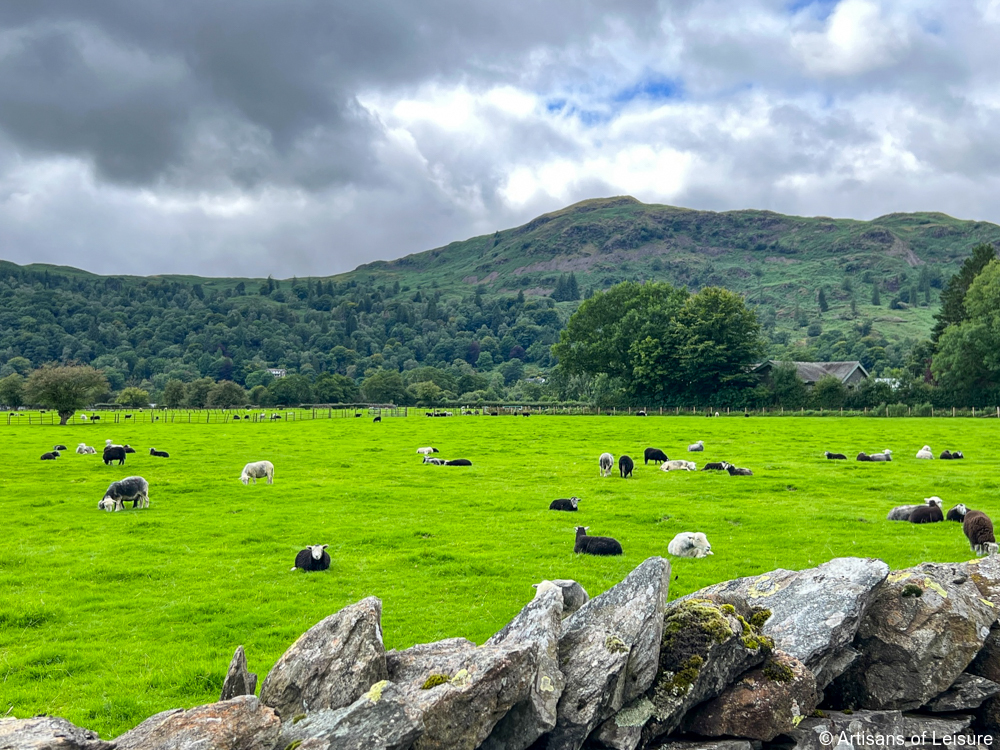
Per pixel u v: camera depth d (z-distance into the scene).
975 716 7.45
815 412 104.56
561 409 125.81
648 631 6.83
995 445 53.72
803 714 6.77
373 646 6.70
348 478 38.72
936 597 7.60
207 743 5.37
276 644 13.44
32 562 20.34
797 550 20.34
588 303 136.00
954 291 125.31
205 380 165.88
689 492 32.56
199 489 34.72
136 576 18.84
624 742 6.36
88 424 91.44
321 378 188.00
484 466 43.97
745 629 7.13
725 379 115.69
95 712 10.46
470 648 7.34
